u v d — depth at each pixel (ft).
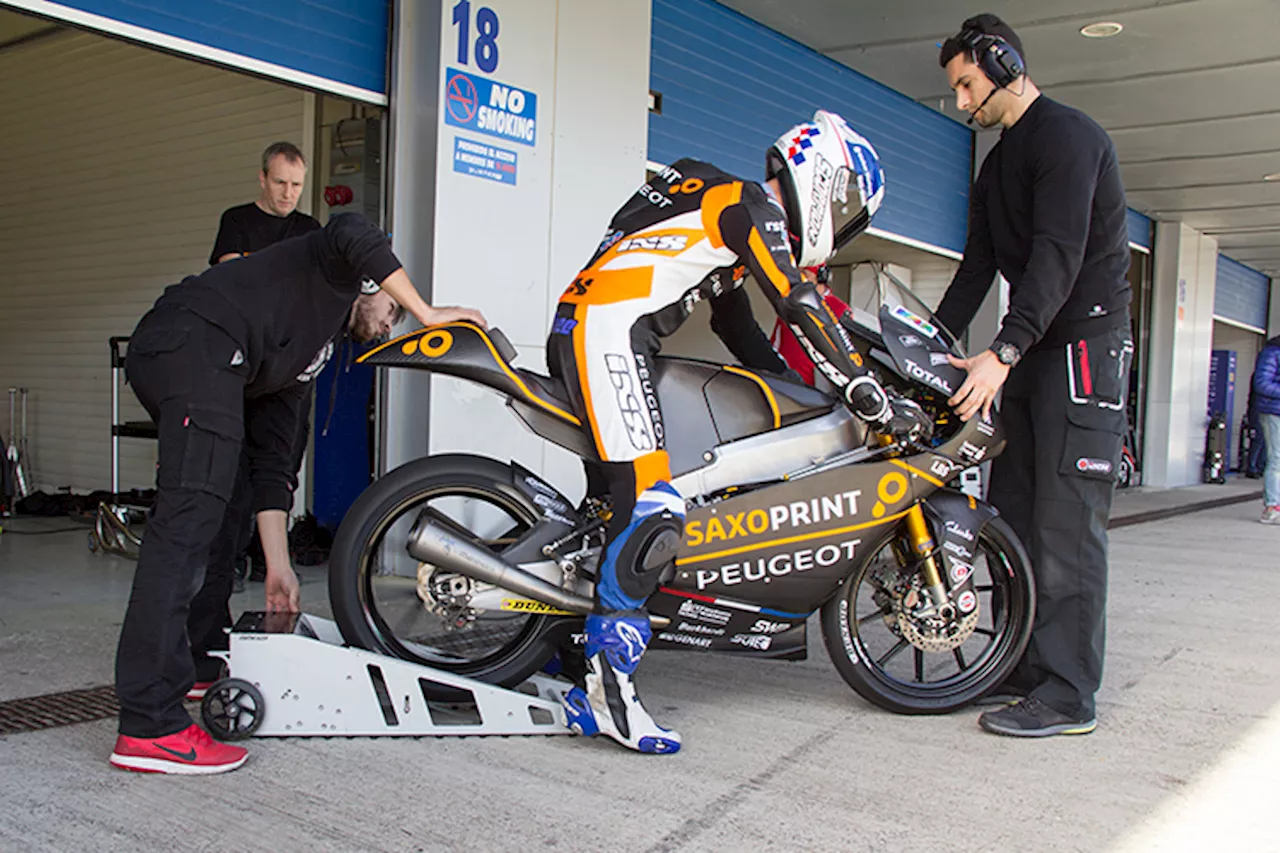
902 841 6.55
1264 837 6.81
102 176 23.53
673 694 9.73
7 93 25.41
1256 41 22.07
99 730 8.03
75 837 6.12
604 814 6.77
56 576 14.67
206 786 6.98
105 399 23.81
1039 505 9.20
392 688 8.03
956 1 20.15
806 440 8.71
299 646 7.95
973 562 9.11
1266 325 58.44
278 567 9.14
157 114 22.25
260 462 9.15
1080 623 9.00
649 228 8.14
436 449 14.35
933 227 28.25
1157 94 25.81
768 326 27.76
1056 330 9.18
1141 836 6.78
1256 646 12.62
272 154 13.05
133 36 11.69
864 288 11.30
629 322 7.97
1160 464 43.45
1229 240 46.19
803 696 9.81
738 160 21.34
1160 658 11.89
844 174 8.48
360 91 14.26
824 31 22.06
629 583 7.82
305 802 6.77
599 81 16.44
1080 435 9.00
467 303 14.67
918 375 8.91
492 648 10.12
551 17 15.58
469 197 14.60
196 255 21.74
